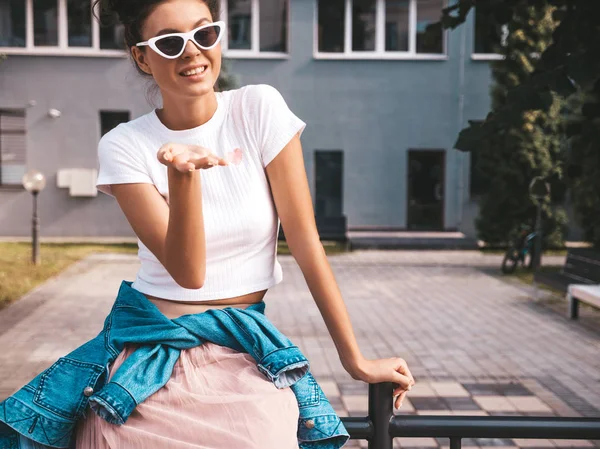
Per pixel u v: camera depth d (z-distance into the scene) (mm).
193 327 1358
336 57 21188
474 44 21312
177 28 1322
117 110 20984
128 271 14320
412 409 5887
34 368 6996
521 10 6098
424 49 21312
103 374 1329
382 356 7711
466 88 21266
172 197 1179
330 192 21531
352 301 11227
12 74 20766
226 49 21188
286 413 1322
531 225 16938
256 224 1396
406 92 21297
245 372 1340
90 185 20625
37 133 20891
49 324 9148
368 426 1563
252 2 21172
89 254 16969
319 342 8219
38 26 20875
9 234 20859
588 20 5152
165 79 1344
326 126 21359
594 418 1627
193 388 1317
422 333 8898
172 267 1244
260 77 21250
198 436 1276
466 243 18797
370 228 21422
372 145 21375
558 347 8148
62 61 20812
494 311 10367
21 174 20953
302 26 21172
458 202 21266
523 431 1601
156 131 1413
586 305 10766
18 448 1317
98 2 1400
